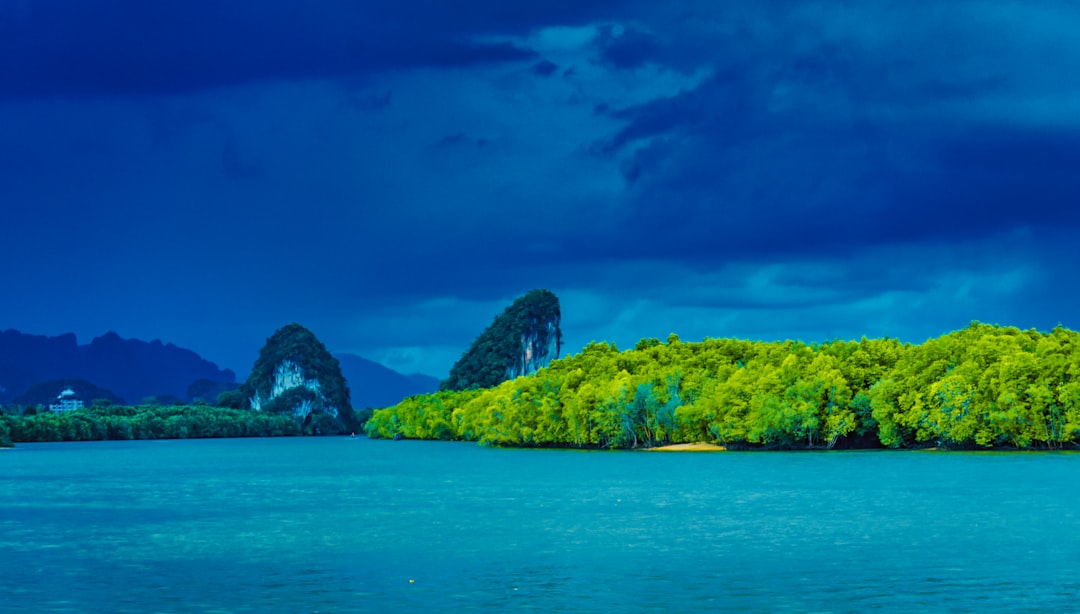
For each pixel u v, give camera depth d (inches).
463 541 3452.3
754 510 4200.3
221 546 3417.8
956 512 4008.4
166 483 6496.1
